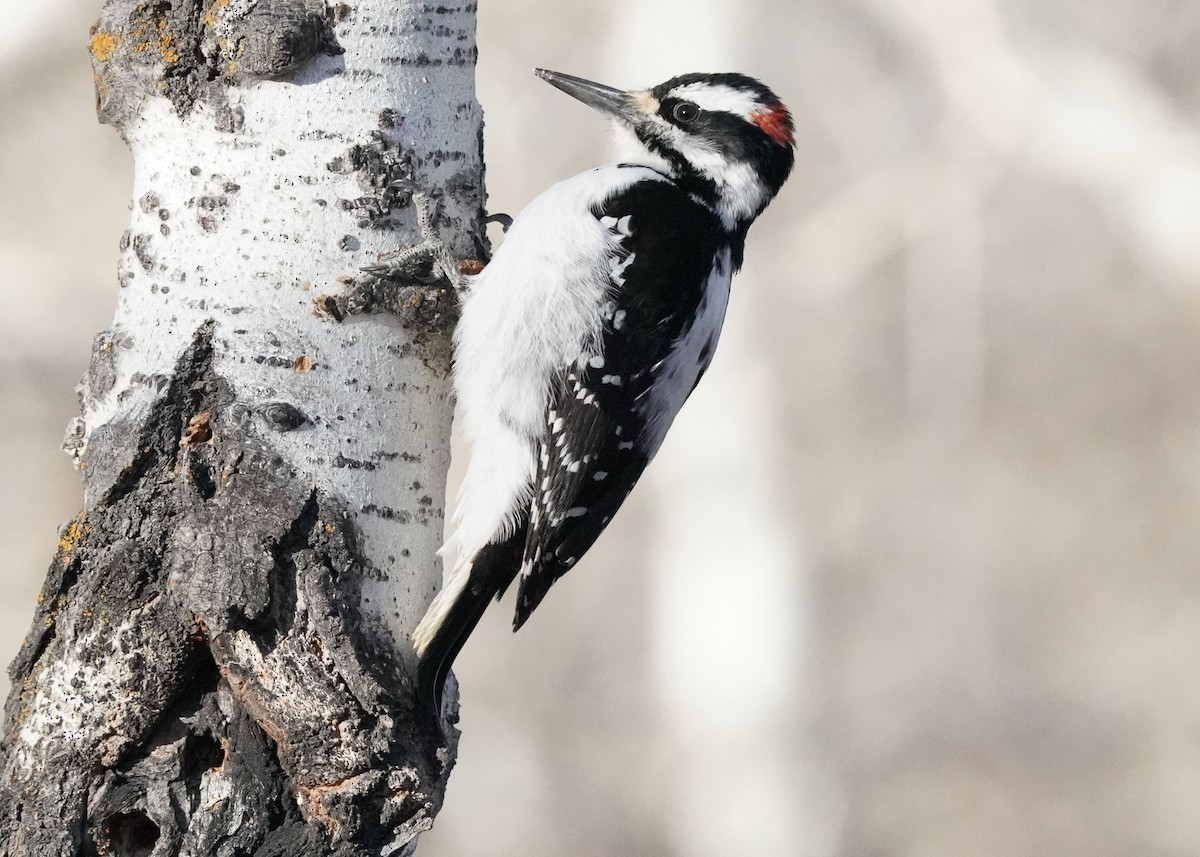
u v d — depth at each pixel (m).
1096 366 18.83
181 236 5.48
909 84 15.91
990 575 17.61
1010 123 14.12
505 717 16.45
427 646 5.69
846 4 15.95
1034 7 13.91
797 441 16.62
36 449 15.86
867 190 14.95
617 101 7.41
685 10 14.52
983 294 18.38
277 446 5.43
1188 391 18.55
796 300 15.19
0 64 15.02
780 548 14.84
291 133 5.47
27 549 15.52
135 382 5.48
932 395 16.41
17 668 5.54
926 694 16.34
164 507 5.38
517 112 16.58
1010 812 15.00
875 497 17.42
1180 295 16.70
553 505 6.49
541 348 6.44
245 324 5.45
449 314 5.76
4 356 16.05
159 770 5.37
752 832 14.50
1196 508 18.16
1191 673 16.53
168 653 5.31
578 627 17.20
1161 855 14.57
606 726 16.31
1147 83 13.89
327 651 5.35
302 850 5.32
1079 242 18.45
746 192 7.31
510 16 16.52
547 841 14.83
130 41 5.46
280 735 5.34
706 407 14.90
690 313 6.86
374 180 5.54
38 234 16.48
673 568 14.95
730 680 14.71
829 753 15.01
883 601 17.27
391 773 5.37
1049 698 16.45
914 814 14.98
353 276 5.51
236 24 5.40
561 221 6.65
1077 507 18.25
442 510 5.89
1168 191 13.95
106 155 16.55
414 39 5.64
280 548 5.36
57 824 5.39
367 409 5.56
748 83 7.41
